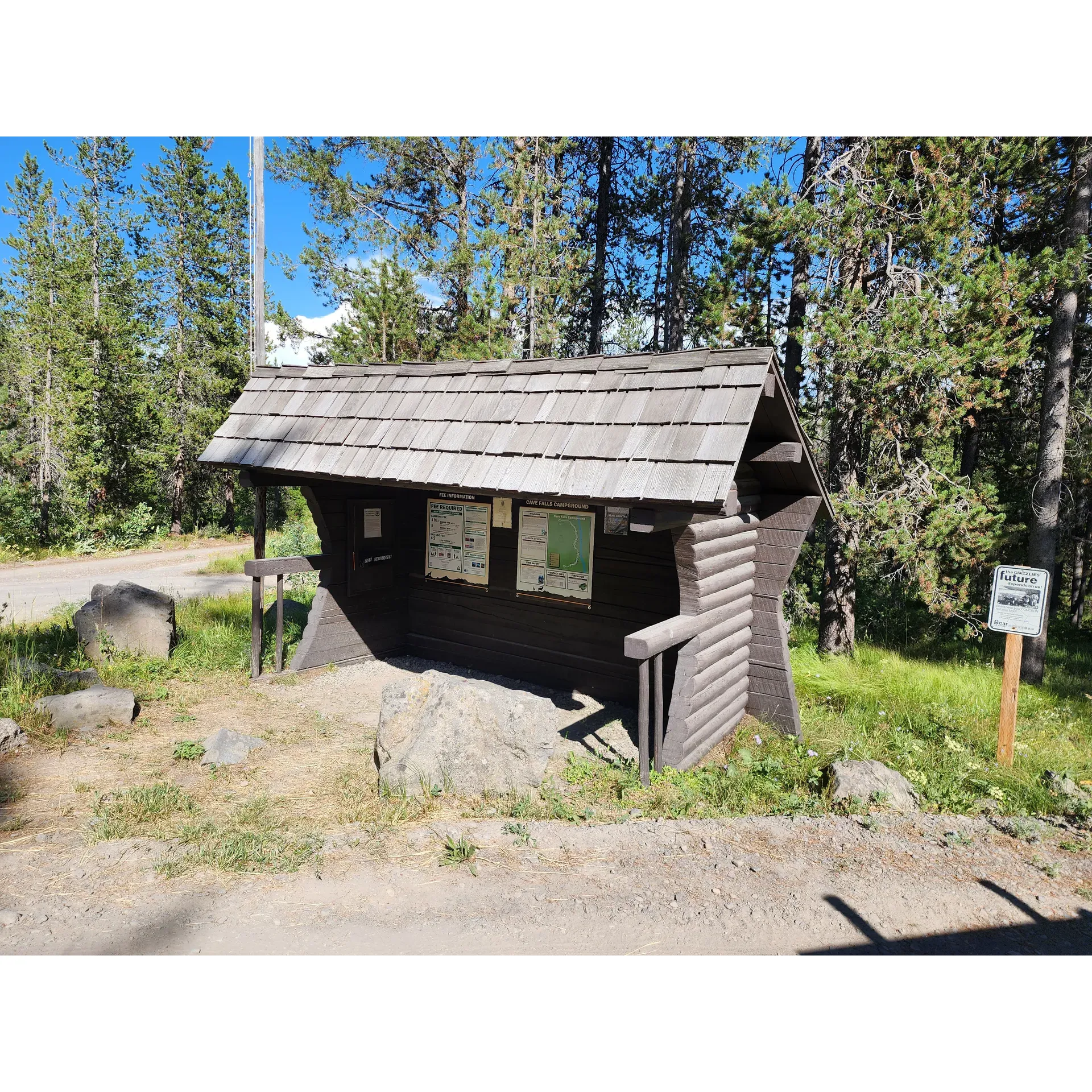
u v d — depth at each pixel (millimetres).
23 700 6387
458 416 6926
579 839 4781
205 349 27922
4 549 20828
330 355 21188
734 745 7086
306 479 8570
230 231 28312
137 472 26281
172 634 8969
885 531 10148
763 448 6578
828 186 10047
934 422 9547
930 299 9148
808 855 4805
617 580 7918
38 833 4453
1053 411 10141
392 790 5309
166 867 4098
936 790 6070
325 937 3572
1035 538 10391
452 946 3557
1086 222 9938
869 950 3740
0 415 27031
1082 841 5258
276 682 8312
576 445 5934
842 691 9008
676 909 4027
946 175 9477
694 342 17500
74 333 23500
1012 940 3910
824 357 9891
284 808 5074
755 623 7586
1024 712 8750
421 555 9625
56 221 27969
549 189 17688
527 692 8328
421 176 21828
